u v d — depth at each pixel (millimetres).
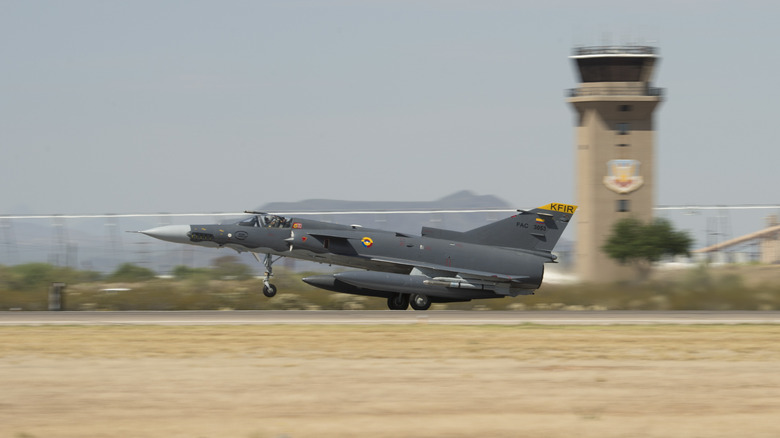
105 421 47875
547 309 124875
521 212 127250
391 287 115125
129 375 60625
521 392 55719
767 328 91625
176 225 123812
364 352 71250
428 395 54625
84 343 76375
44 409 50625
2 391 55344
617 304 128750
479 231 127000
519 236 127125
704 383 59125
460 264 122625
